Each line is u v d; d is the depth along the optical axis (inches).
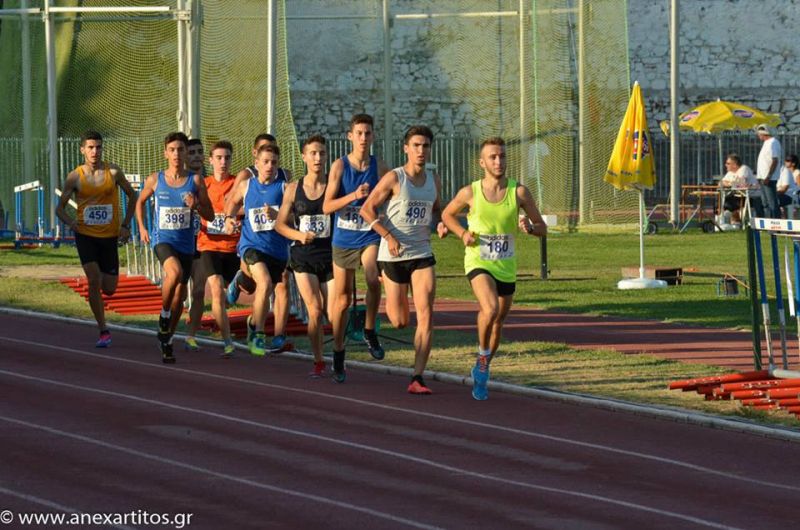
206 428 1175.6
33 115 3580.2
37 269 2677.2
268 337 1739.7
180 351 1643.7
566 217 3912.4
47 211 3467.0
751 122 3983.8
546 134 4050.2
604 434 1164.5
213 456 1067.9
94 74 3801.7
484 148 1318.9
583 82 3939.5
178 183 1557.6
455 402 1307.8
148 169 3804.1
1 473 1004.6
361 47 4749.0
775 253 1349.7
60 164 3597.4
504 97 4475.9
